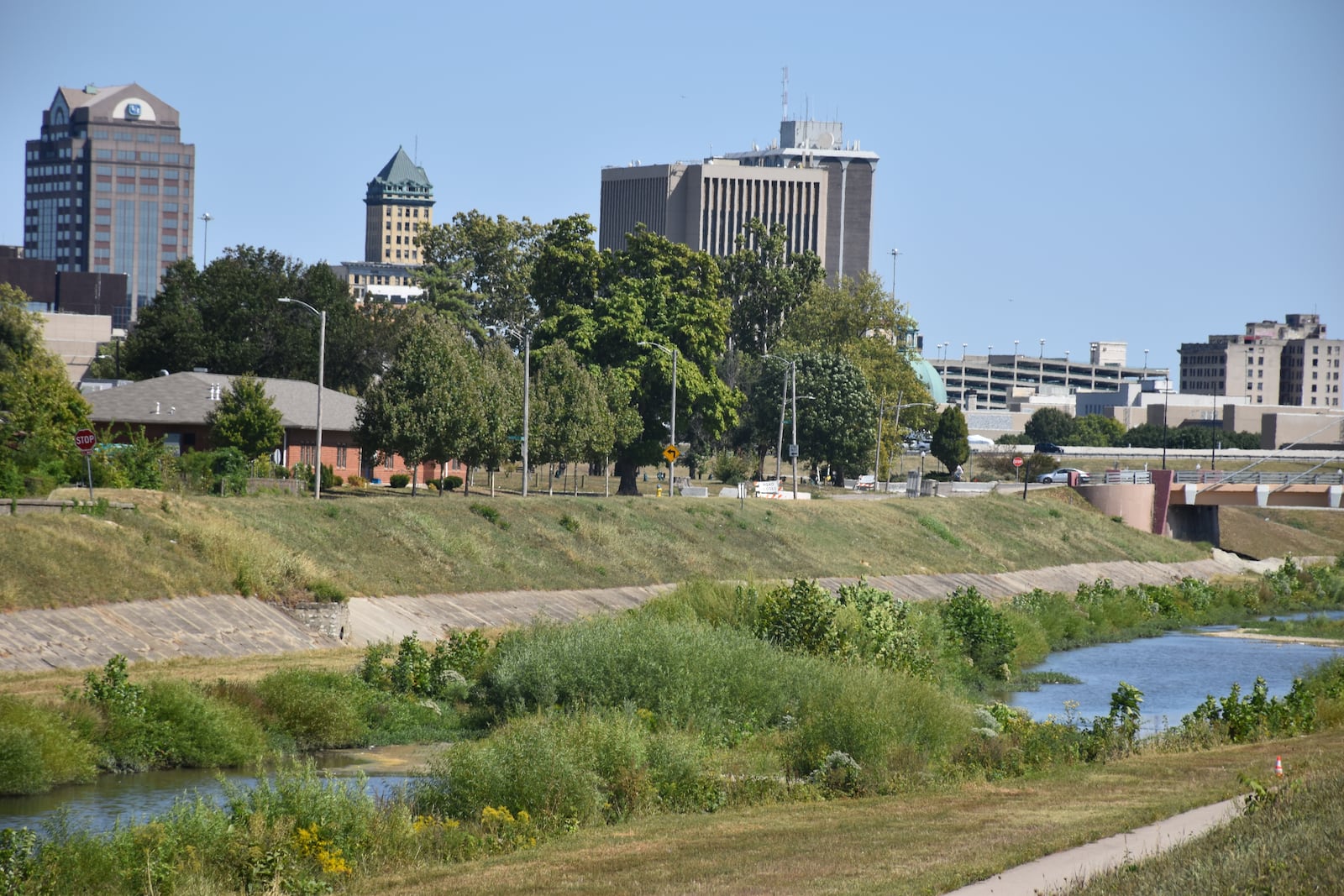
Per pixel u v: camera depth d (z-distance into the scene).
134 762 42.25
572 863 27.12
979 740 43.69
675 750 37.47
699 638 52.25
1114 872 24.38
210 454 95.50
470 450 109.94
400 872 27.95
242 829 29.05
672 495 123.56
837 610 63.06
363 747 47.56
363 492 114.56
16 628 53.62
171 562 64.12
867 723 41.09
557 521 97.69
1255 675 77.88
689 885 24.50
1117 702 49.50
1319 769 36.25
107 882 27.30
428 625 73.12
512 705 50.53
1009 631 76.94
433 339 107.94
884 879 24.42
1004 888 23.88
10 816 35.91
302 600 66.50
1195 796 32.88
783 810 33.62
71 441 85.81
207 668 54.50
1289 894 22.59
